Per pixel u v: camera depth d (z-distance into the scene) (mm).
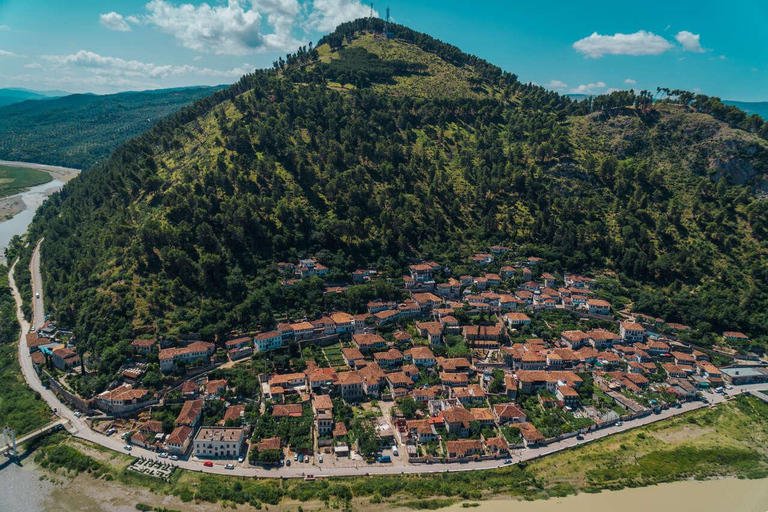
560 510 148250
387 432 175625
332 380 199500
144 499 149500
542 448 174500
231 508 145000
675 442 181750
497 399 196250
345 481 156250
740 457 175875
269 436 173625
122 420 184000
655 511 149750
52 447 171500
